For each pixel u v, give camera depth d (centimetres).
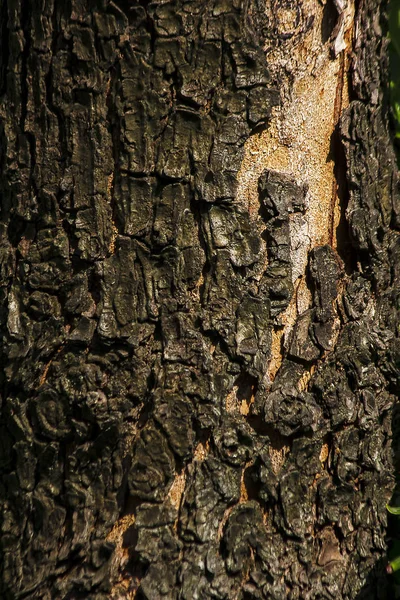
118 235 229
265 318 230
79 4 228
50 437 229
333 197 233
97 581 228
